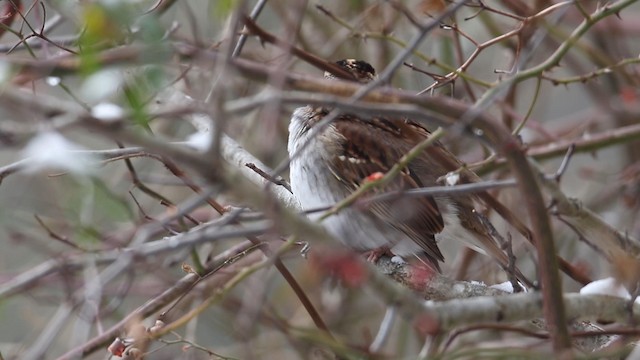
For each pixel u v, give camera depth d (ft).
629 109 47.50
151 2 31.89
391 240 36.32
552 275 25.13
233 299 42.06
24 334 43.68
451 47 47.83
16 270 45.85
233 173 20.13
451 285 32.40
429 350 32.04
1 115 23.16
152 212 45.52
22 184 42.75
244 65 23.88
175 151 19.19
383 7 43.88
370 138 36.99
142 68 23.15
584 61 55.06
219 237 22.00
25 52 38.27
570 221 34.27
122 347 29.91
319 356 40.09
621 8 33.88
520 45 35.24
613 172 50.24
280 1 43.88
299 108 38.52
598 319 28.04
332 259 22.70
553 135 45.70
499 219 45.78
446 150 38.34
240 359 38.75
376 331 46.37
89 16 21.84
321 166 36.99
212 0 27.58
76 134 38.58
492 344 40.22
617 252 31.04
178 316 41.47
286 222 21.26
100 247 33.19
